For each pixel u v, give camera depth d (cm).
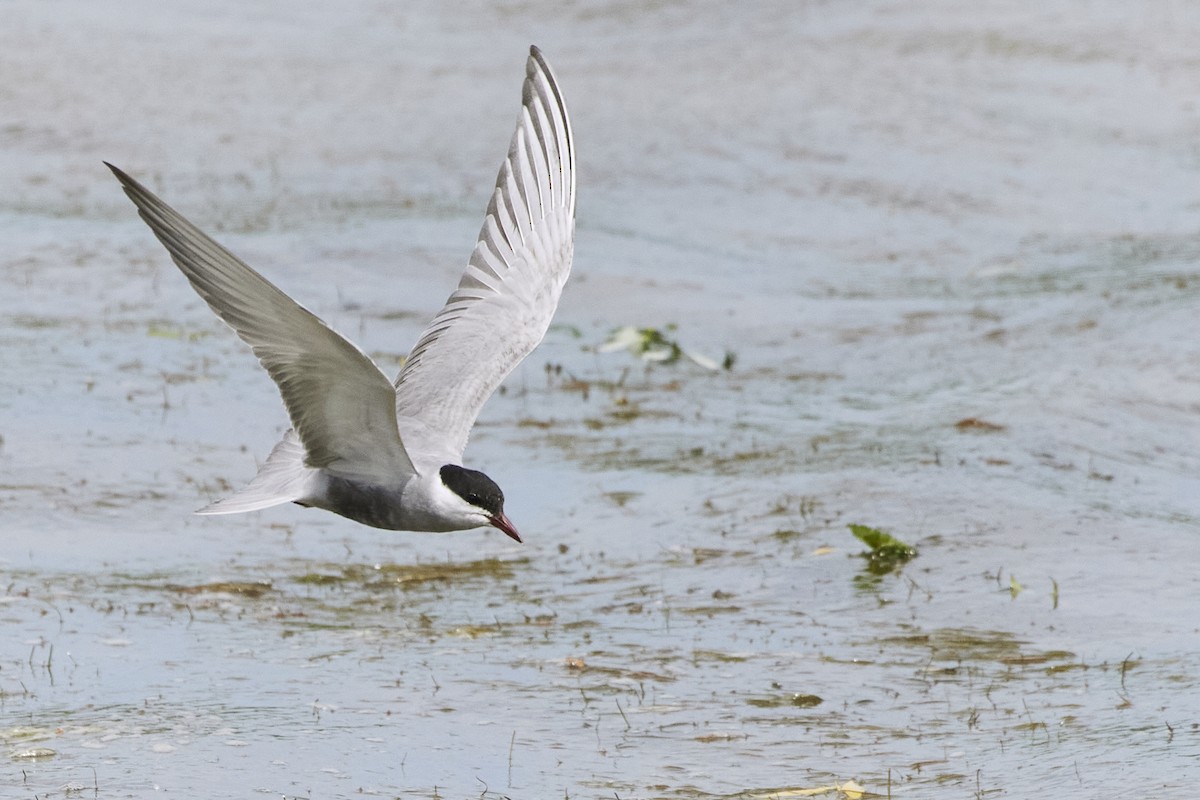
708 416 1719
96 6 3516
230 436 1606
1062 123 2886
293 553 1381
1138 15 3459
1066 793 966
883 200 2545
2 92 2862
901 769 1007
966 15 3475
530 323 952
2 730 1045
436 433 902
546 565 1368
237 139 2728
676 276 2195
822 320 2044
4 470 1483
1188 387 1720
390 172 2591
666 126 2798
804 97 2969
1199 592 1290
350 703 1099
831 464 1556
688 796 970
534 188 980
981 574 1330
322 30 3491
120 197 2433
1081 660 1175
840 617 1259
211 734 1047
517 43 3431
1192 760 1004
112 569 1321
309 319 769
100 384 1719
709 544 1401
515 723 1074
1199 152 2772
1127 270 2212
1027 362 1830
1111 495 1485
